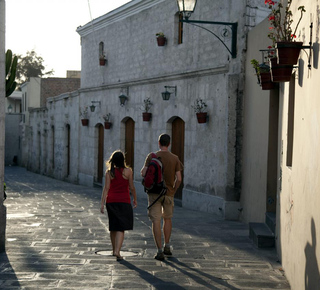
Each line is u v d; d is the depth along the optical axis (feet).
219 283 21.33
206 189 49.78
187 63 54.34
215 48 48.91
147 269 23.49
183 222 40.88
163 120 59.52
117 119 72.95
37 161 132.98
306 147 18.21
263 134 37.17
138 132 66.28
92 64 82.69
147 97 63.72
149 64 63.52
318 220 15.39
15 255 25.96
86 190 75.31
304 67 19.60
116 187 25.89
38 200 57.31
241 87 44.39
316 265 15.56
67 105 98.07
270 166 35.60
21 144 169.68
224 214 44.37
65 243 29.53
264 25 38.06
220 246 29.94
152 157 26.63
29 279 21.13
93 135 82.58
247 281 21.84
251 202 40.09
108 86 75.25
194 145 52.37
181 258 26.23
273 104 35.70
